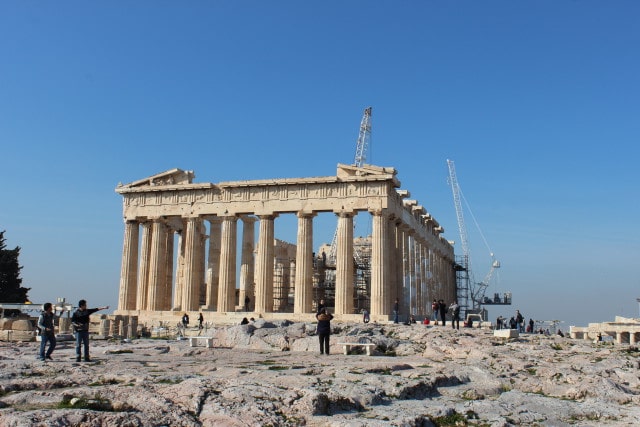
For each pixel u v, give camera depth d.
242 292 81.12
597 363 30.30
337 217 71.31
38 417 13.84
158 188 78.44
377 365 24.64
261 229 73.69
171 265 84.38
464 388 21.47
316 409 15.93
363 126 145.62
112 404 15.91
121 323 55.91
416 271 90.88
